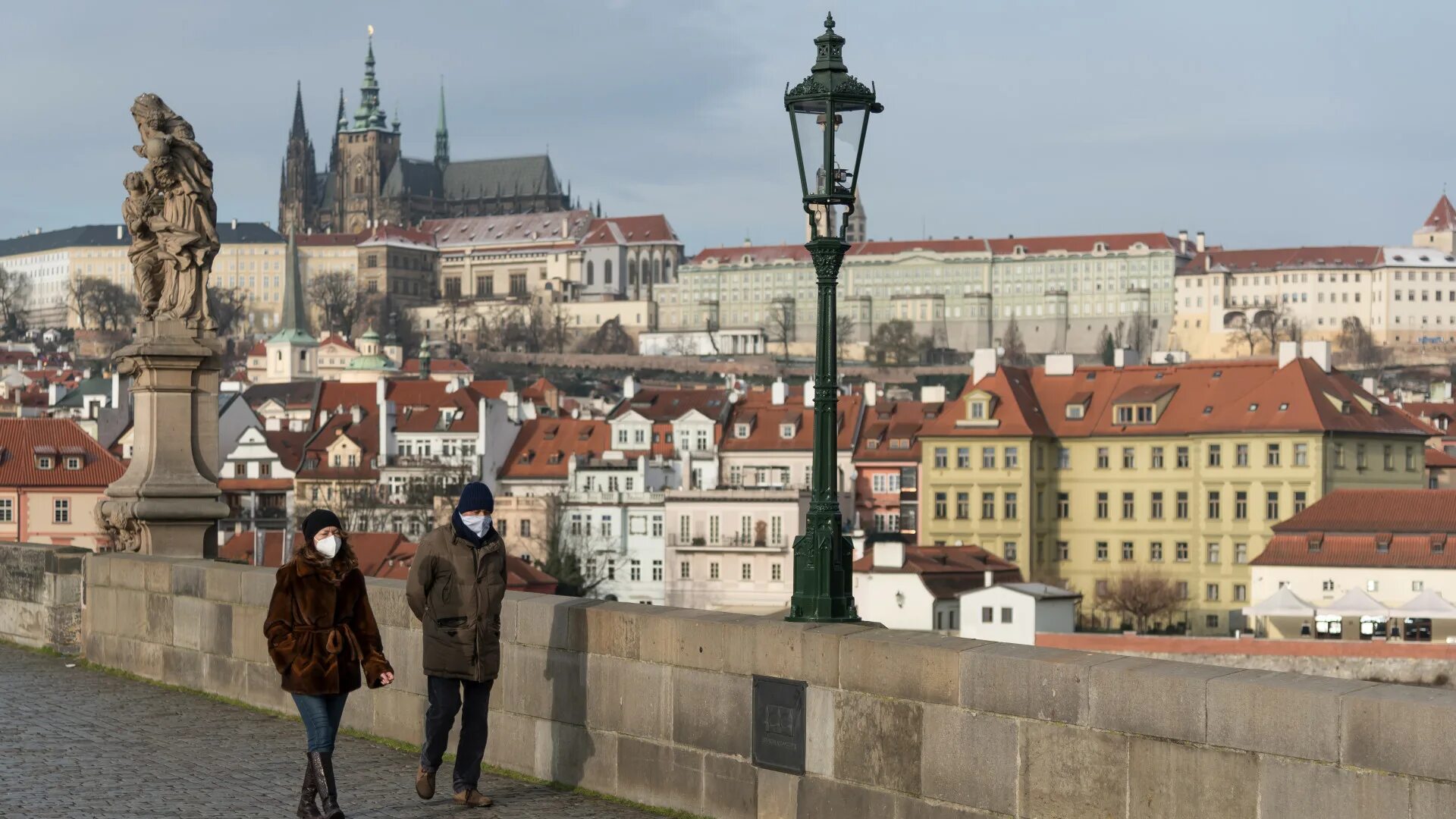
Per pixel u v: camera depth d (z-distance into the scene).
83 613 40.94
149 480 40.66
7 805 24.47
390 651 30.38
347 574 24.34
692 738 24.66
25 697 35.00
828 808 22.67
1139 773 19.06
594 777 26.22
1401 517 154.50
